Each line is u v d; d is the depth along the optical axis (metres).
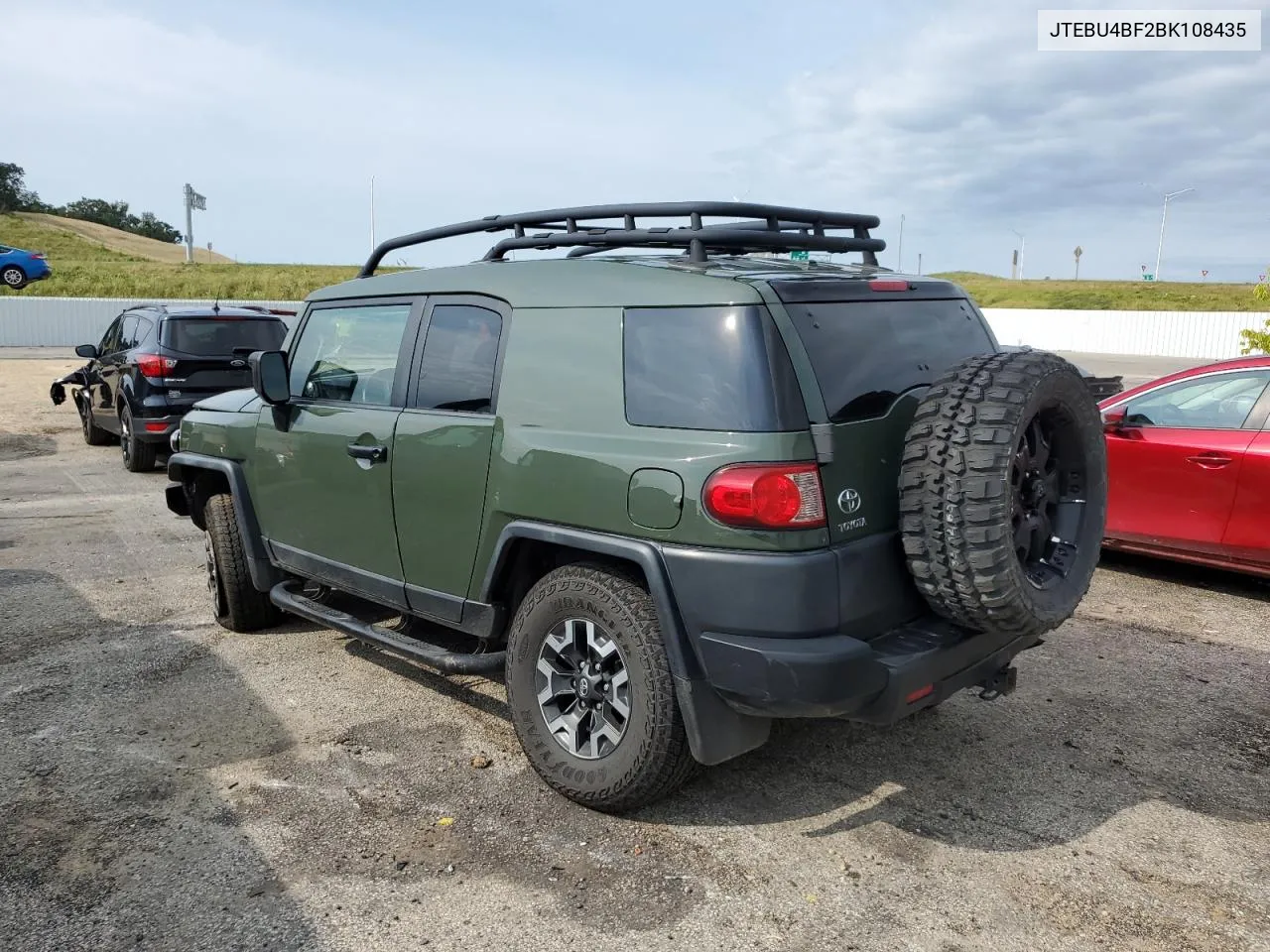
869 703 2.88
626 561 3.23
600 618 3.16
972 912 2.80
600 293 3.28
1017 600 2.86
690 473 2.90
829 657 2.74
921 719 4.17
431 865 3.04
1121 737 4.00
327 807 3.40
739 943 2.66
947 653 2.99
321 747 3.88
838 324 3.09
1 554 6.93
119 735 3.99
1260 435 5.68
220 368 10.09
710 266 3.23
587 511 3.16
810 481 2.83
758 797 3.47
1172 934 2.71
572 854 3.10
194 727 4.07
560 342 3.36
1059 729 4.08
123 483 9.75
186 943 2.66
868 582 2.95
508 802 3.43
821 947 2.64
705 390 2.95
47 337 28.25
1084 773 3.68
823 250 3.86
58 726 4.07
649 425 3.05
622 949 2.63
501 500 3.44
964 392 2.90
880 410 3.08
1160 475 6.10
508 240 3.93
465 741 3.94
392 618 5.32
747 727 3.09
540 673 3.40
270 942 2.67
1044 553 3.27
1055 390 3.00
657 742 3.05
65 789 3.52
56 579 6.30
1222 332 35.97
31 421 14.22
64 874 2.99
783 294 2.97
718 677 2.90
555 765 3.36
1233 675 4.70
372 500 4.05
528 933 2.70
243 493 4.95
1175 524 6.07
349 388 4.28
